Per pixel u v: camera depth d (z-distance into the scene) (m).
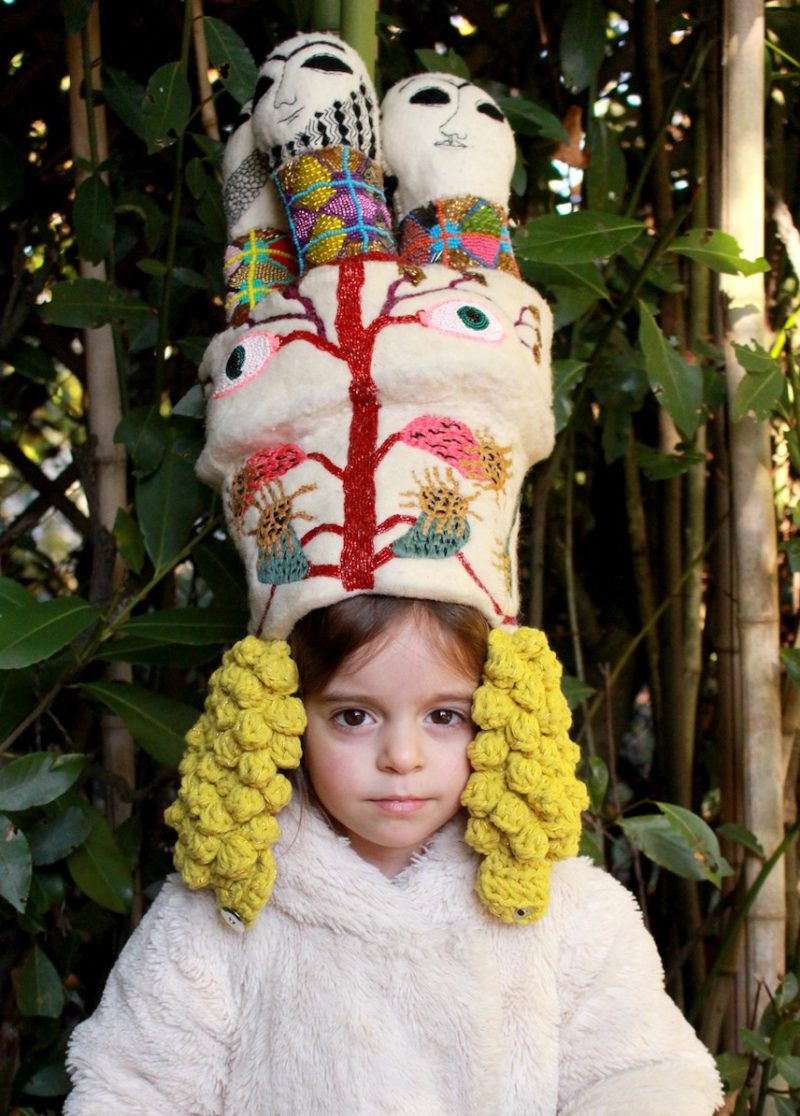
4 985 1.25
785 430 1.17
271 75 0.90
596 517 1.50
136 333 1.21
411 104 0.93
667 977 1.28
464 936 0.85
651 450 1.25
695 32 1.24
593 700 1.46
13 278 1.38
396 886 0.88
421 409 0.81
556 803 0.82
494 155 0.93
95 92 1.18
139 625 1.04
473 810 0.83
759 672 1.11
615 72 1.38
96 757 1.36
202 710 1.23
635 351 1.28
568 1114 0.84
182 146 1.09
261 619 0.82
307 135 0.88
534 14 1.37
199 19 1.10
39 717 1.18
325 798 0.84
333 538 0.78
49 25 1.30
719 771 1.30
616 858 1.58
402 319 0.81
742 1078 1.10
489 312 0.83
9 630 0.93
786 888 1.23
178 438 1.10
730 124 1.10
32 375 1.39
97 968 1.38
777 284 1.34
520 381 0.82
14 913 1.14
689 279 1.30
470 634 0.80
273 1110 0.85
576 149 1.32
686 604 1.33
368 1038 0.84
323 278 0.82
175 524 1.08
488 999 0.84
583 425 1.37
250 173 0.95
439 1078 0.84
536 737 0.81
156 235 1.24
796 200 1.38
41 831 1.06
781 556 1.39
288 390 0.81
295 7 1.13
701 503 1.33
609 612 1.49
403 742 0.81
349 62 0.90
